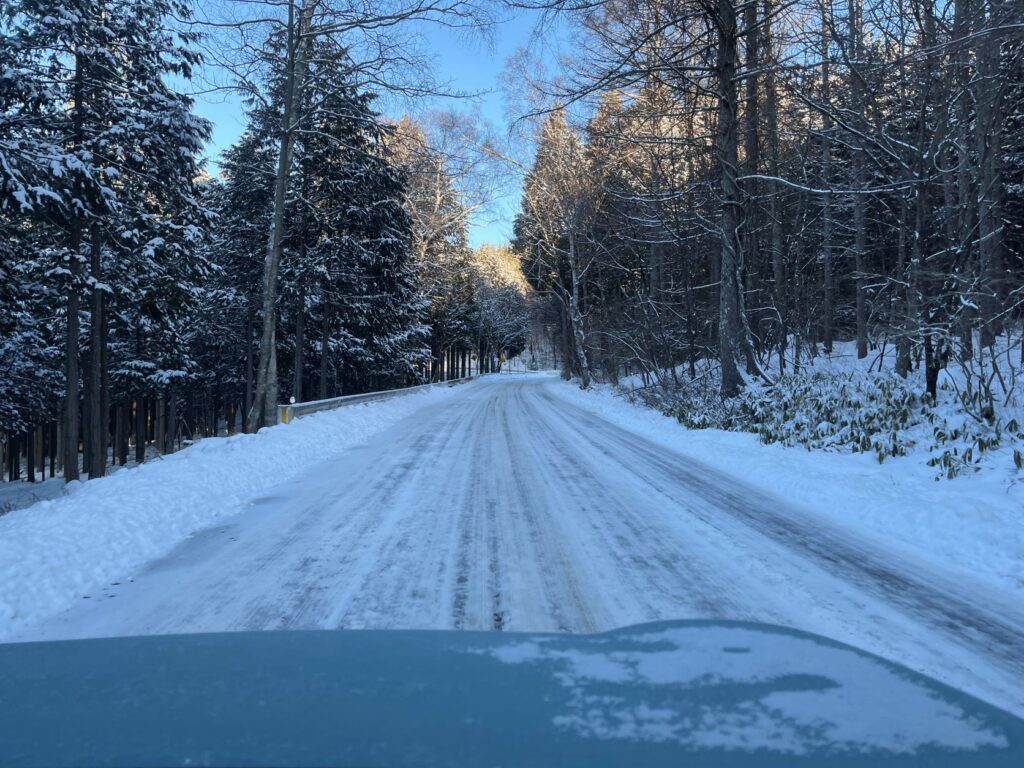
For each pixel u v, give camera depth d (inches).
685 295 992.9
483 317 2586.1
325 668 66.9
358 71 622.8
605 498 302.2
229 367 1219.2
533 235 1519.4
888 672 65.9
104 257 720.3
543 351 4958.2
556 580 185.8
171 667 68.9
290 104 625.0
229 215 975.6
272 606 167.6
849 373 609.0
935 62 423.8
